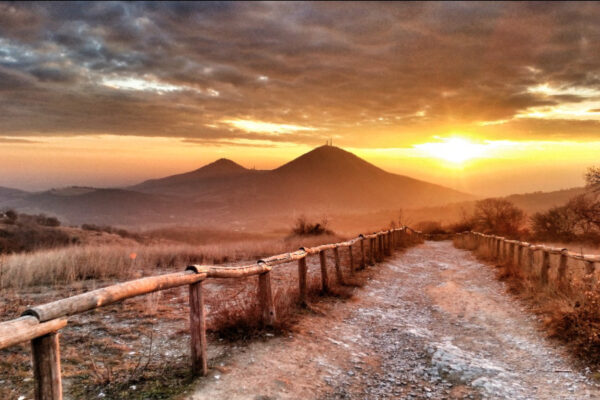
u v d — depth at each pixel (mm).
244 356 5176
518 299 9195
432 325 7664
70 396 3857
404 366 5535
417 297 10086
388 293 10312
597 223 24312
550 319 6871
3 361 4543
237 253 16766
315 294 8891
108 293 3332
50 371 2760
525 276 10750
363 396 4547
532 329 6969
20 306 7008
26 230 27016
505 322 7598
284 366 5043
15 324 2488
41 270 10164
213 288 9141
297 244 19531
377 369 5395
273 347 5582
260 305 6281
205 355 4562
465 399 4480
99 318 6504
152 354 5059
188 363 4805
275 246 18406
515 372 5297
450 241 35688
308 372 4988
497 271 13469
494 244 17734
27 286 9047
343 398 4457
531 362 5617
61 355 4836
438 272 14477
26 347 5008
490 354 6031
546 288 8625
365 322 7555
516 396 4520
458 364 5383
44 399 2730
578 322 5980
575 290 7258
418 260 18047
